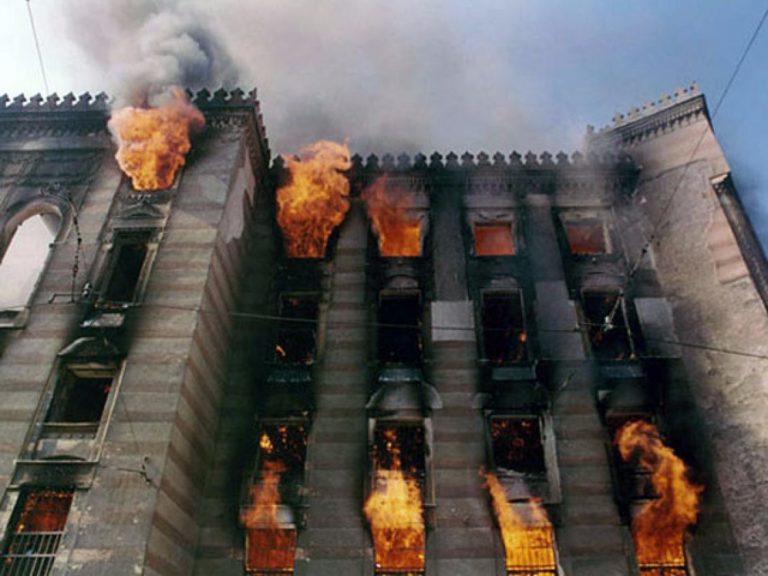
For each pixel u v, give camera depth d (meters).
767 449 13.88
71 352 13.86
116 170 17.80
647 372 15.98
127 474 12.02
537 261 18.42
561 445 14.90
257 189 20.20
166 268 15.31
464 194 20.19
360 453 14.88
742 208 17.69
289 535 14.20
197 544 13.78
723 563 13.15
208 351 15.09
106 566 10.97
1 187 17.69
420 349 16.97
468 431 15.16
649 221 18.92
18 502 11.88
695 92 20.12
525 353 16.80
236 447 15.18
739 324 15.73
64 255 15.88
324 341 16.94
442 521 13.84
